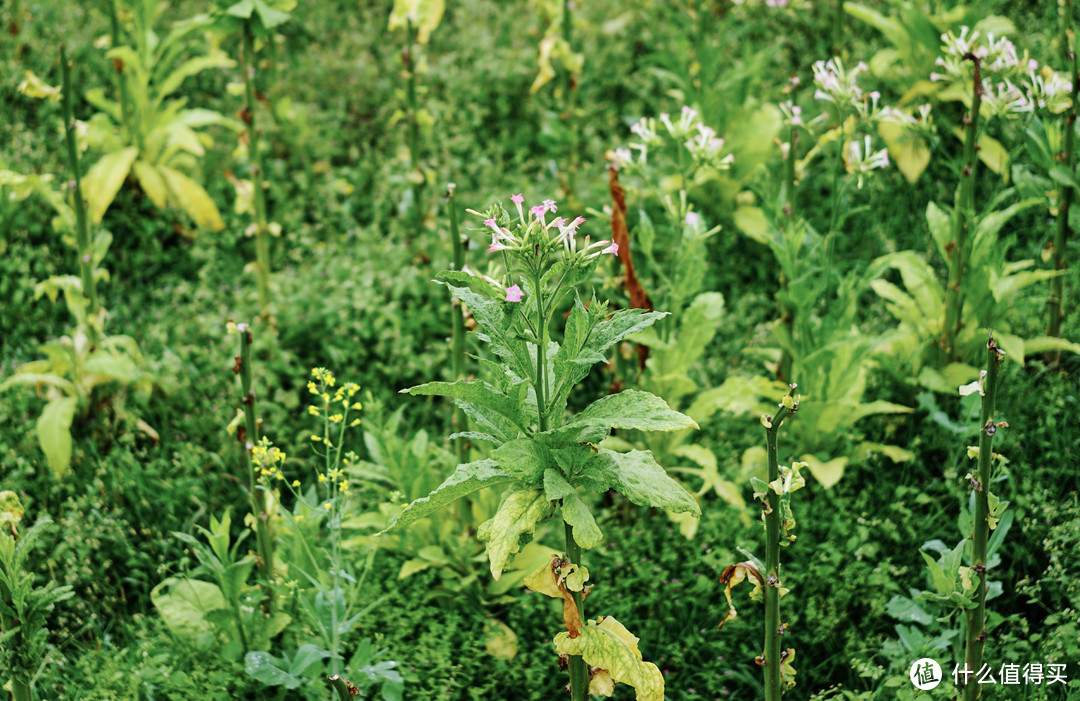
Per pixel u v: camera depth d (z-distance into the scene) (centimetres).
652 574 221
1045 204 247
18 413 256
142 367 258
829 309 242
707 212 310
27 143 307
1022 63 227
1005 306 245
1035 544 219
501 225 162
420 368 265
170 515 237
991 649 204
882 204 302
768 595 175
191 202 288
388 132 346
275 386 265
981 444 175
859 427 250
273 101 340
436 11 279
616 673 168
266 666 195
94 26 361
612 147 330
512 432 172
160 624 214
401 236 300
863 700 193
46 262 292
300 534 202
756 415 248
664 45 361
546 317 164
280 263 305
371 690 206
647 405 165
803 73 349
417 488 218
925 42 290
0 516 188
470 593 217
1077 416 238
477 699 203
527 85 357
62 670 210
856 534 225
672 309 236
